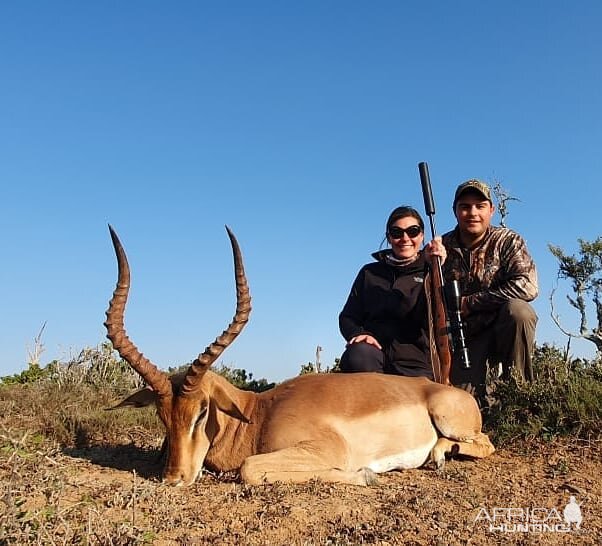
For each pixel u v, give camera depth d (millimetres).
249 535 1419
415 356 2479
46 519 1367
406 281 2482
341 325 2586
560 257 4219
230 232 1866
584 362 2771
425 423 2072
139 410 2725
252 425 1965
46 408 2623
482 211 2582
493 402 2516
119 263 1825
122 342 1810
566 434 2217
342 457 1913
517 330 2502
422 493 1737
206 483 1838
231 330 1836
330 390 2004
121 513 1515
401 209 2494
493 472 1984
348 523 1511
